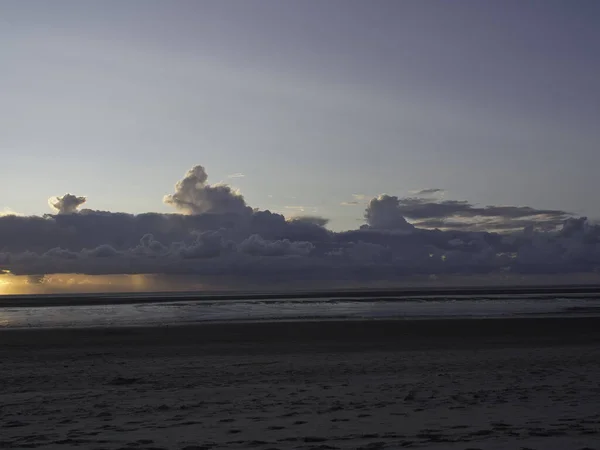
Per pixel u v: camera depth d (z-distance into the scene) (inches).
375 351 927.0
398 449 273.1
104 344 1052.5
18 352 948.0
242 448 286.2
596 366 685.3
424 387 529.0
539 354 839.7
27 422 391.9
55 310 2267.5
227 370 699.4
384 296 3823.8
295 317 1739.7
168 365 767.1
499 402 436.5
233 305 2620.6
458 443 284.7
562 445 275.9
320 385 557.6
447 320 1493.6
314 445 287.9
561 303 2655.0
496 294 4163.4
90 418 403.2
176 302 2999.5
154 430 347.9
